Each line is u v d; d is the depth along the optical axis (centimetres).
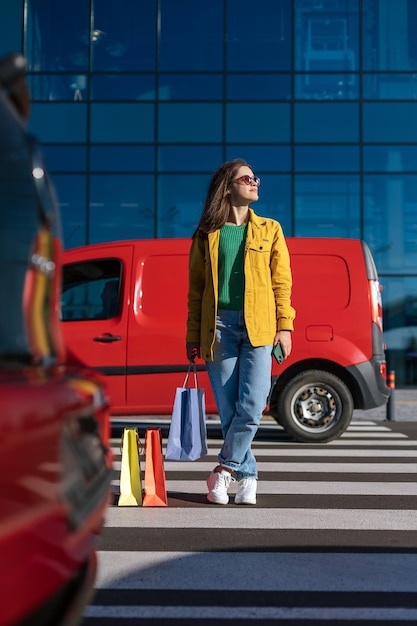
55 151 1931
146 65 1947
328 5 1958
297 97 1947
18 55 225
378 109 1945
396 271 1931
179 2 1955
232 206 543
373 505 558
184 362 915
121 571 390
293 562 409
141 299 926
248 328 525
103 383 254
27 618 181
